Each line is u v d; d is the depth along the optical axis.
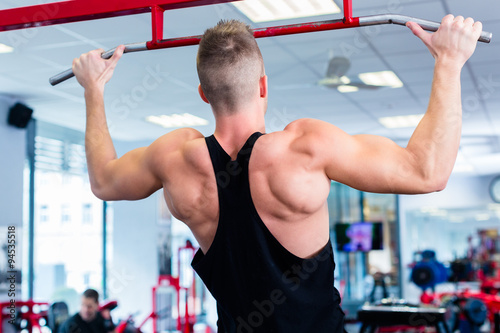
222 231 1.13
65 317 6.48
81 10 1.42
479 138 10.28
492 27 4.83
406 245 18.78
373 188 1.09
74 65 1.38
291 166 1.09
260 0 4.19
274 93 7.11
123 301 10.33
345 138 1.10
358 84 5.27
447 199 15.41
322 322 1.13
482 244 18.97
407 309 6.57
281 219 1.10
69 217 9.51
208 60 1.13
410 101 7.69
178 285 8.65
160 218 10.46
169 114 8.30
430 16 4.55
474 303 7.50
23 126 7.27
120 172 1.29
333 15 4.52
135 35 4.89
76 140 9.70
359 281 12.70
